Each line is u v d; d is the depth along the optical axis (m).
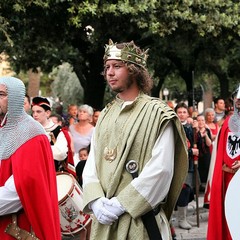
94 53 14.32
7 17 10.59
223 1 12.02
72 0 10.52
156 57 18.06
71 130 8.59
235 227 3.38
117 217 3.42
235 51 17.66
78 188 5.98
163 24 11.48
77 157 7.89
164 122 3.45
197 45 15.95
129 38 13.20
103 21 11.52
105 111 3.70
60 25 11.83
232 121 5.52
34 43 12.86
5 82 3.75
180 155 3.53
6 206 3.67
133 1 10.76
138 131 3.47
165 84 29.98
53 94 32.66
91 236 3.58
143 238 3.42
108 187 3.48
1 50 11.50
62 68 29.11
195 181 8.01
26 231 3.74
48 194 3.74
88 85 15.42
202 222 8.39
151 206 3.39
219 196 5.59
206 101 28.67
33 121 3.83
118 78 3.57
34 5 10.64
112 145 3.53
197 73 21.36
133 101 3.56
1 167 3.75
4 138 3.76
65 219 5.93
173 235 6.90
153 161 3.39
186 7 11.50
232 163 5.54
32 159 3.69
